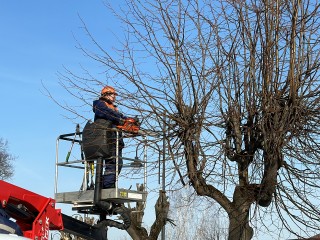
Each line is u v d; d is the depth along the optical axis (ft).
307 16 27.12
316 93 27.02
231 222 28.17
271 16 27.07
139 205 32.63
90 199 27.40
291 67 26.58
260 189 26.91
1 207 17.53
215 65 27.66
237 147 27.91
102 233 24.47
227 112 27.61
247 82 27.35
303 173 27.73
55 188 28.53
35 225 18.60
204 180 28.09
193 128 27.22
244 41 27.73
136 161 27.94
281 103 26.91
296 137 27.04
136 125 27.53
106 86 28.14
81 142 28.12
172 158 26.99
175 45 27.71
